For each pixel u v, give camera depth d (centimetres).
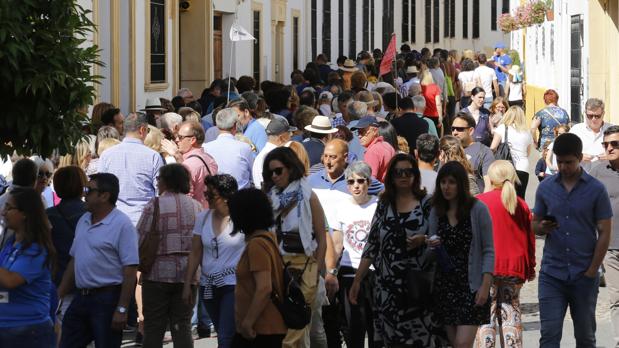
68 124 1362
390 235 1453
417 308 1450
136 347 1788
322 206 1570
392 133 2141
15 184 1549
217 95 3177
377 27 7906
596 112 2153
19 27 1277
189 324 1600
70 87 1345
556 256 1510
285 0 5541
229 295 1506
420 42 8988
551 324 1512
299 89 3862
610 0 3547
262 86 3281
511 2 6550
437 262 1439
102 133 1972
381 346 1568
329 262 1562
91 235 1470
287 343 1417
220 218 1516
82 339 1491
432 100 3631
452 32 9675
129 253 1469
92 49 1372
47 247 1326
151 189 1847
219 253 1508
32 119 1332
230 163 1964
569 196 1503
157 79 3531
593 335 1526
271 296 1255
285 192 1451
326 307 1595
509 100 5394
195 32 4109
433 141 1798
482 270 1432
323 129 2028
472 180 1902
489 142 2772
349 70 4578
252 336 1249
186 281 1538
